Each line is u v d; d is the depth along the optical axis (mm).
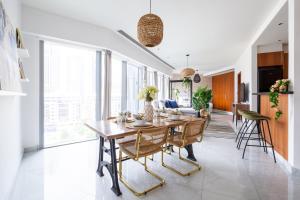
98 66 4539
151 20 2256
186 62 8617
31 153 3307
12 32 1974
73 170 2637
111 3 3141
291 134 2523
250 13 3504
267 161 2951
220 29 4348
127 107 5938
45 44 3713
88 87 4508
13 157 2250
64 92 4238
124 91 5777
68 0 3049
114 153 2117
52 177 2418
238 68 7836
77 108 4488
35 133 3453
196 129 2605
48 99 3945
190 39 5090
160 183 2219
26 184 2230
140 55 6262
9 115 2051
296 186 2166
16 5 2637
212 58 7695
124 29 4375
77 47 4133
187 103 11609
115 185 2064
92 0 3049
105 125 2396
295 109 2471
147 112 2768
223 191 2070
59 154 3287
